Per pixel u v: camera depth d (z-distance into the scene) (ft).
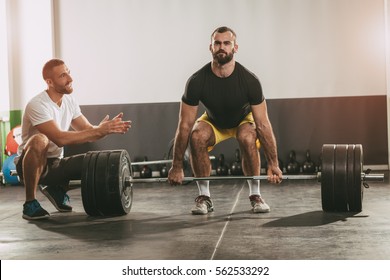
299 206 17.54
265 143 15.33
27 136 16.15
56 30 30.89
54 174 16.35
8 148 28.86
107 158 15.66
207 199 16.60
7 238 13.28
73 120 17.10
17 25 30.40
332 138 30.17
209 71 15.17
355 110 30.04
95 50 30.81
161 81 30.63
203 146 15.81
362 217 15.01
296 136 30.17
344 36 30.07
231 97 15.15
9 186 27.86
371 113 30.01
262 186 23.79
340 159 15.34
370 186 22.39
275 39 30.32
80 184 17.02
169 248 11.67
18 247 12.22
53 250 11.82
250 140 15.71
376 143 30.04
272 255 10.80
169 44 30.58
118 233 13.51
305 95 30.22
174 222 14.94
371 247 11.35
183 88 30.58
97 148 30.50
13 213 17.92
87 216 16.42
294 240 12.17
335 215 15.46
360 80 30.07
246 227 13.88
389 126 29.43
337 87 30.14
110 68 30.76
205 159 15.92
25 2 30.35
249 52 30.40
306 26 30.17
